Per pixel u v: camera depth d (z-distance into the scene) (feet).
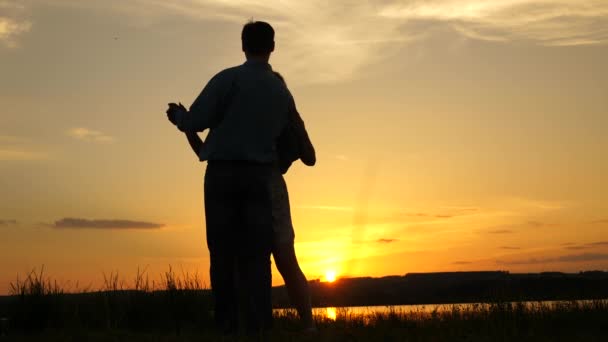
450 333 18.52
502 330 18.97
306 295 18.63
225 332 17.94
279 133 18.01
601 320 20.89
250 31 18.16
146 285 27.12
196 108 17.63
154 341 18.38
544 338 17.98
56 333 21.24
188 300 26.43
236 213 17.83
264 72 18.01
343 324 21.62
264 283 17.70
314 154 19.04
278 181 18.19
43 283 25.82
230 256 17.85
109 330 21.74
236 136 17.48
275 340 16.85
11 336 21.13
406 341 17.37
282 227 18.16
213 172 17.72
